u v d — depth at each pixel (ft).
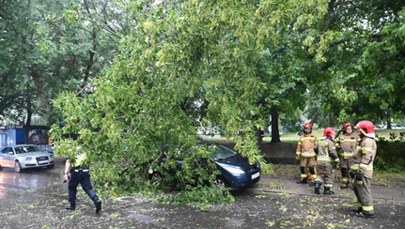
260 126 18.70
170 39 18.19
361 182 25.38
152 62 19.43
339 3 36.81
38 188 40.73
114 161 21.45
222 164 32.94
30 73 62.49
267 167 18.61
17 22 53.31
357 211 26.91
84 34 54.54
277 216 26.32
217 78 18.10
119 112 19.36
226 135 20.33
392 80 31.99
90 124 18.89
